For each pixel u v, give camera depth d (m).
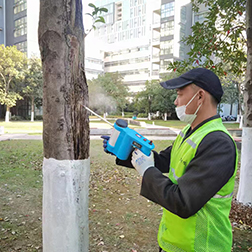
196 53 4.50
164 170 1.62
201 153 1.12
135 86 58.34
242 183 4.11
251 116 3.97
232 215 3.71
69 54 1.66
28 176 5.84
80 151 1.75
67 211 1.71
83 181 1.80
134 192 4.90
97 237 3.11
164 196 1.13
